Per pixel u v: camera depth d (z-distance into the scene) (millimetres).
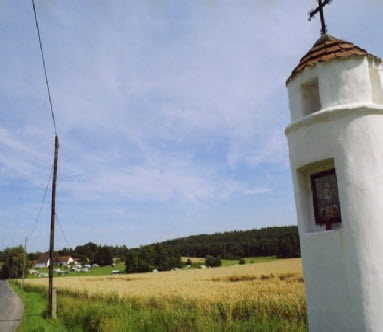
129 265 86312
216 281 32156
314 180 5059
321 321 4488
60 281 49562
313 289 4625
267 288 19312
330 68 4652
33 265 135750
